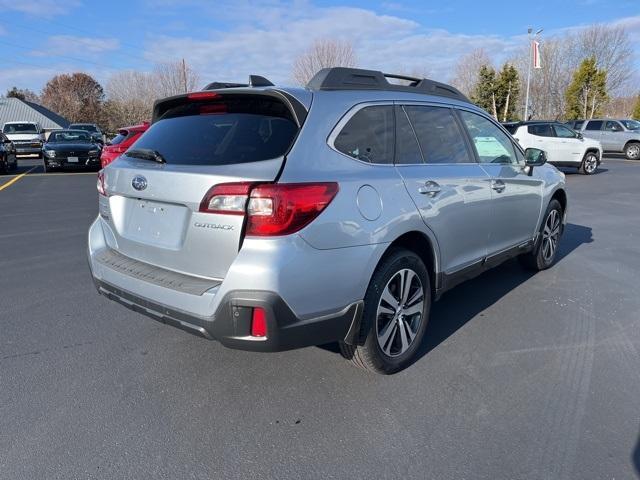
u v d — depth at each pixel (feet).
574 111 133.08
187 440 8.34
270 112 9.23
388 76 11.72
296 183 8.11
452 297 15.28
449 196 11.28
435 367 10.83
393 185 9.81
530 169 15.47
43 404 9.31
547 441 8.31
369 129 10.02
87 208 31.35
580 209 31.76
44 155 56.49
